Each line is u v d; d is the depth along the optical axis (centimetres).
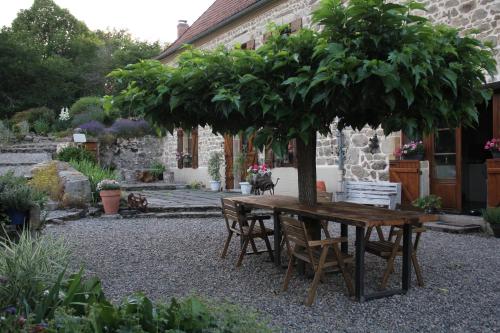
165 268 491
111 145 1695
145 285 427
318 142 1038
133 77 404
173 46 1659
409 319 337
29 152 1500
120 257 541
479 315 344
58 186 917
